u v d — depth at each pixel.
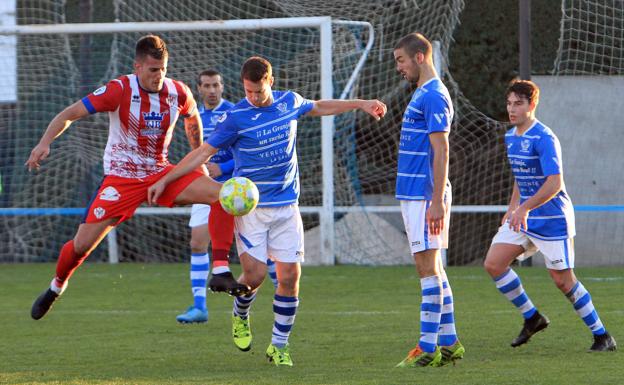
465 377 16.91
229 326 24.22
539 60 42.97
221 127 18.81
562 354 19.50
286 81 40.91
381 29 41.62
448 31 40.66
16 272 37.91
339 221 40.69
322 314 25.86
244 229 19.05
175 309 27.52
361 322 24.34
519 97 20.00
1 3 41.88
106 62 42.12
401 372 17.56
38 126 41.94
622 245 39.44
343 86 41.38
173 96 19.42
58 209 40.38
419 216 18.23
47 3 44.34
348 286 32.22
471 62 43.62
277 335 18.88
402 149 18.48
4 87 41.31
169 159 40.81
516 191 21.22
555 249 20.00
